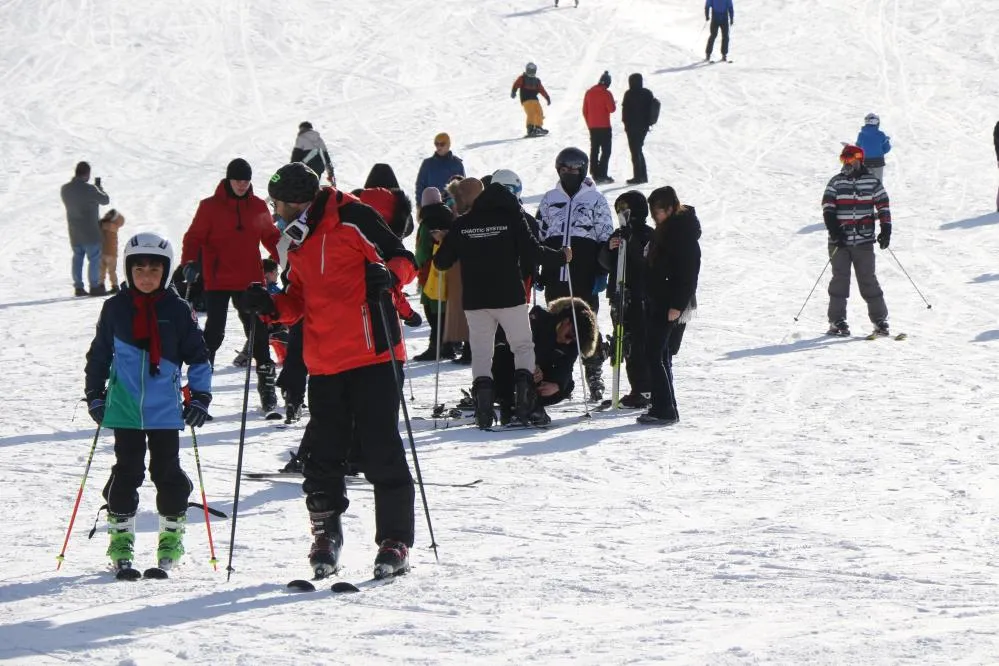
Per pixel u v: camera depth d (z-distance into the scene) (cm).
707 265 4253
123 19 9100
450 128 6938
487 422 2198
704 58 8581
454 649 1020
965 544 1393
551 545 1434
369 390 1290
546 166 6031
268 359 2364
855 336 3152
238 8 9569
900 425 2158
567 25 9569
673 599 1174
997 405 2312
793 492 1708
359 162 6209
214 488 1789
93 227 4188
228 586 1254
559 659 990
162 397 1316
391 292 1323
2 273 4581
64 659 1009
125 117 7131
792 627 1068
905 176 5719
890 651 991
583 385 2325
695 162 6106
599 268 2491
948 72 7919
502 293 2177
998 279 3853
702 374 2706
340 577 1298
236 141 6712
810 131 6688
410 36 9162
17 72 7894
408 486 1308
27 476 1864
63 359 3066
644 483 1788
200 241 2362
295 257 1301
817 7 10000
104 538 1503
